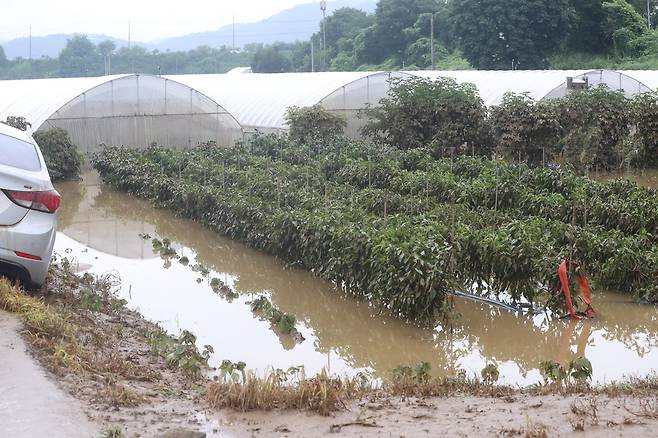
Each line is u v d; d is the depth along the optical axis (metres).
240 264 17.47
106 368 8.09
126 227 21.69
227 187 22.08
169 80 32.28
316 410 6.92
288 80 38.00
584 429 6.37
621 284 14.17
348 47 77.44
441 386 7.99
